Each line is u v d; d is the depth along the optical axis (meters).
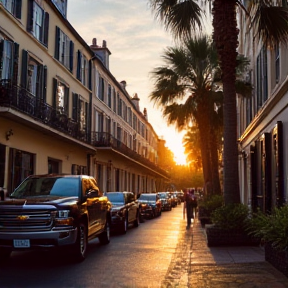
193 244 13.47
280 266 8.56
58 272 9.19
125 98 46.31
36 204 9.87
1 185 17.55
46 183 11.66
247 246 12.51
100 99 34.59
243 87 22.23
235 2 13.38
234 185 13.30
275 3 14.30
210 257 10.73
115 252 12.24
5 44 18.08
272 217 9.59
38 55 21.59
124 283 8.17
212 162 23.61
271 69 17.12
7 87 16.69
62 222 9.78
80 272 9.20
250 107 24.05
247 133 24.72
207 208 21.05
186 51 22.75
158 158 81.50
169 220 26.77
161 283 8.16
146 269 9.62
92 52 31.17
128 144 48.59
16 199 10.52
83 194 11.41
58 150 24.72
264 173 18.12
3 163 17.78
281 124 15.38
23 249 9.66
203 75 23.11
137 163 46.22
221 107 23.59
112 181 38.41
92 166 31.84
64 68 25.48
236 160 13.38
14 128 18.77
